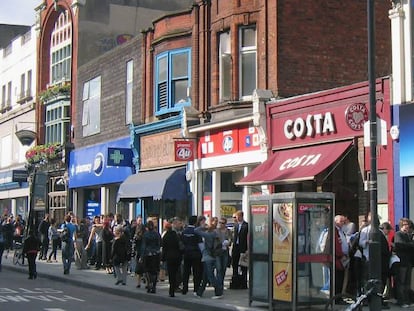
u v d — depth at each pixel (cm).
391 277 1477
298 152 1895
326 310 1229
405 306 1380
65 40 3734
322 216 1318
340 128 1769
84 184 3247
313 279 1300
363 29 2219
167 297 1566
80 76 3419
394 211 1603
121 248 1864
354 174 1803
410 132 1556
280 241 1314
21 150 4256
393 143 1612
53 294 1722
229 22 2223
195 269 1592
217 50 2297
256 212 1394
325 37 2152
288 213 1298
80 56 3503
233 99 2197
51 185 3694
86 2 3544
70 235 2197
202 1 2358
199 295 1573
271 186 2042
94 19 3559
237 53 2200
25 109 4159
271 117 2020
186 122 2352
